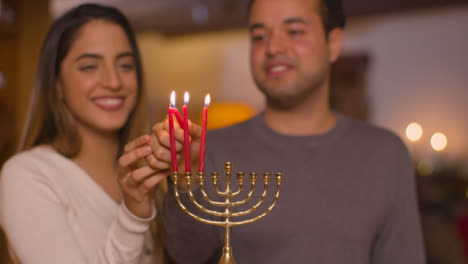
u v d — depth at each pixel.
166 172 0.87
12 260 1.12
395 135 1.39
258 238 1.16
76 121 1.25
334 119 1.40
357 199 1.23
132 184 0.88
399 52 6.25
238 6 5.23
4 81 3.43
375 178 1.27
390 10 4.94
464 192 3.96
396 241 1.29
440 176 5.02
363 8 5.01
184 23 5.87
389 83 6.30
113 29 1.23
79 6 1.25
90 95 1.19
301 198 1.20
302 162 1.25
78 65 1.19
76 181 1.18
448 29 5.96
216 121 6.09
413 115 6.19
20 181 1.07
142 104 1.36
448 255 2.67
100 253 0.96
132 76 1.28
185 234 1.00
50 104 1.25
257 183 1.20
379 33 6.34
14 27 3.42
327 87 1.38
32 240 0.99
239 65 7.04
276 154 1.27
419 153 6.07
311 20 1.27
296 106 1.31
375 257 1.32
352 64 6.30
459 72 5.93
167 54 7.36
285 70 1.26
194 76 7.25
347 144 1.30
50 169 1.14
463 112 5.92
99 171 1.27
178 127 0.83
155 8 5.48
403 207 1.31
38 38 3.49
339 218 1.20
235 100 7.08
